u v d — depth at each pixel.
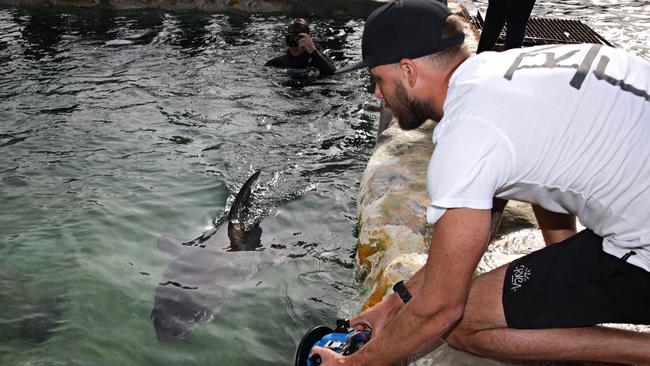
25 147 5.95
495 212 2.60
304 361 2.60
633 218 1.93
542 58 1.95
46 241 4.36
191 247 4.38
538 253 2.29
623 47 9.38
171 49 9.43
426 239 3.83
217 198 5.16
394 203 4.10
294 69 8.59
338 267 4.19
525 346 2.29
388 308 2.67
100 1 11.82
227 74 8.38
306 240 4.55
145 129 6.54
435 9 2.03
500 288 2.29
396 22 2.02
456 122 1.89
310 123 6.85
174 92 7.66
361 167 5.79
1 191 5.08
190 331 3.50
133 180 5.41
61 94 7.42
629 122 1.85
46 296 3.75
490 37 2.70
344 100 7.57
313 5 11.68
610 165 1.86
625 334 2.24
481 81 1.90
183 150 6.07
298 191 5.30
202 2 11.79
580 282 2.16
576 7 12.26
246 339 3.46
